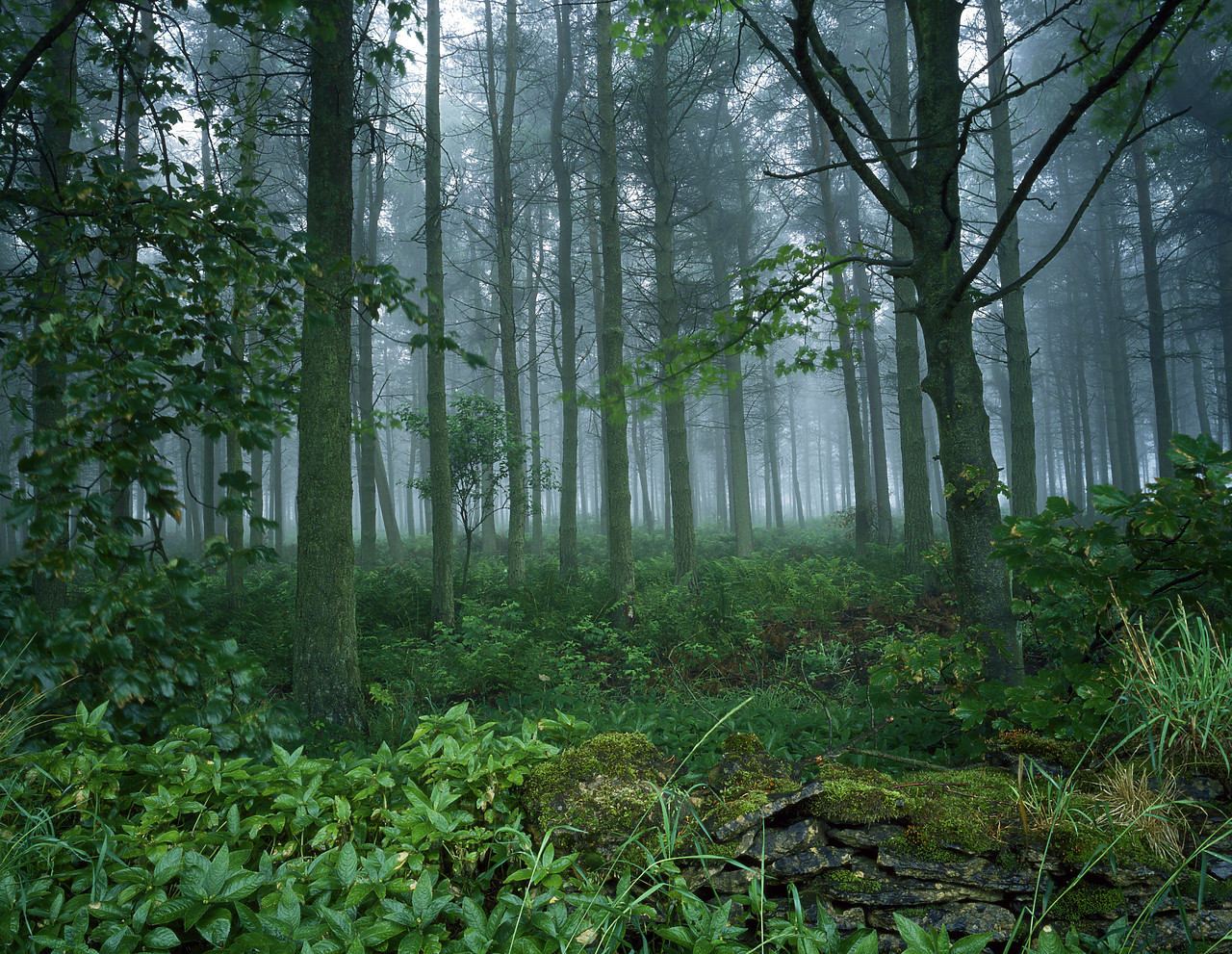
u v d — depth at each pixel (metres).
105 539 2.86
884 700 3.85
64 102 3.98
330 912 1.91
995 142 9.91
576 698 5.99
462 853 2.38
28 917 1.99
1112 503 2.81
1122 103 4.64
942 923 2.18
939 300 3.79
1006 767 2.84
